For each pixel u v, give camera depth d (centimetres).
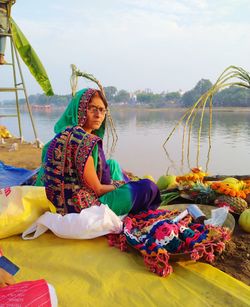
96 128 313
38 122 2336
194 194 374
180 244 246
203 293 212
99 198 301
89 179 285
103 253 261
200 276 226
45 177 294
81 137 281
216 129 1538
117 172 376
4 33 823
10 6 824
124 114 3966
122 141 1119
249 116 2639
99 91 307
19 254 264
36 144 905
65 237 281
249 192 371
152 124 1967
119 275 231
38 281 168
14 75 979
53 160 286
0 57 833
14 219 283
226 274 228
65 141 282
